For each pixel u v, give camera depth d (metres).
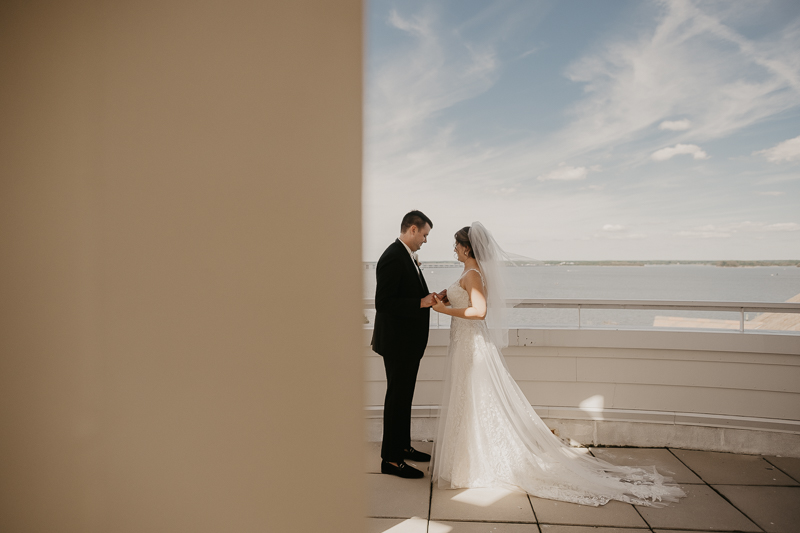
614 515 2.17
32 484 0.88
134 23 0.85
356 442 0.85
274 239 0.84
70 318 0.87
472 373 2.57
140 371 0.86
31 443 0.88
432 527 2.10
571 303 3.07
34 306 0.87
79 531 0.88
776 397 2.80
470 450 2.52
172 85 0.85
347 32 0.84
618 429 2.98
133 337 0.86
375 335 2.74
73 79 0.86
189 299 0.86
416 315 2.61
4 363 0.87
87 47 0.85
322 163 0.84
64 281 0.87
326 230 0.84
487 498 2.37
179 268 0.86
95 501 0.87
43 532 0.89
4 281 0.87
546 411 3.04
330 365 0.85
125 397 0.86
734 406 2.86
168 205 0.85
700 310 2.89
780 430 2.77
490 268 2.66
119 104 0.85
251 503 0.86
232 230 0.85
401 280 2.68
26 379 0.87
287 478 0.85
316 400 0.85
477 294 2.53
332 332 0.85
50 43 0.86
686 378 2.91
